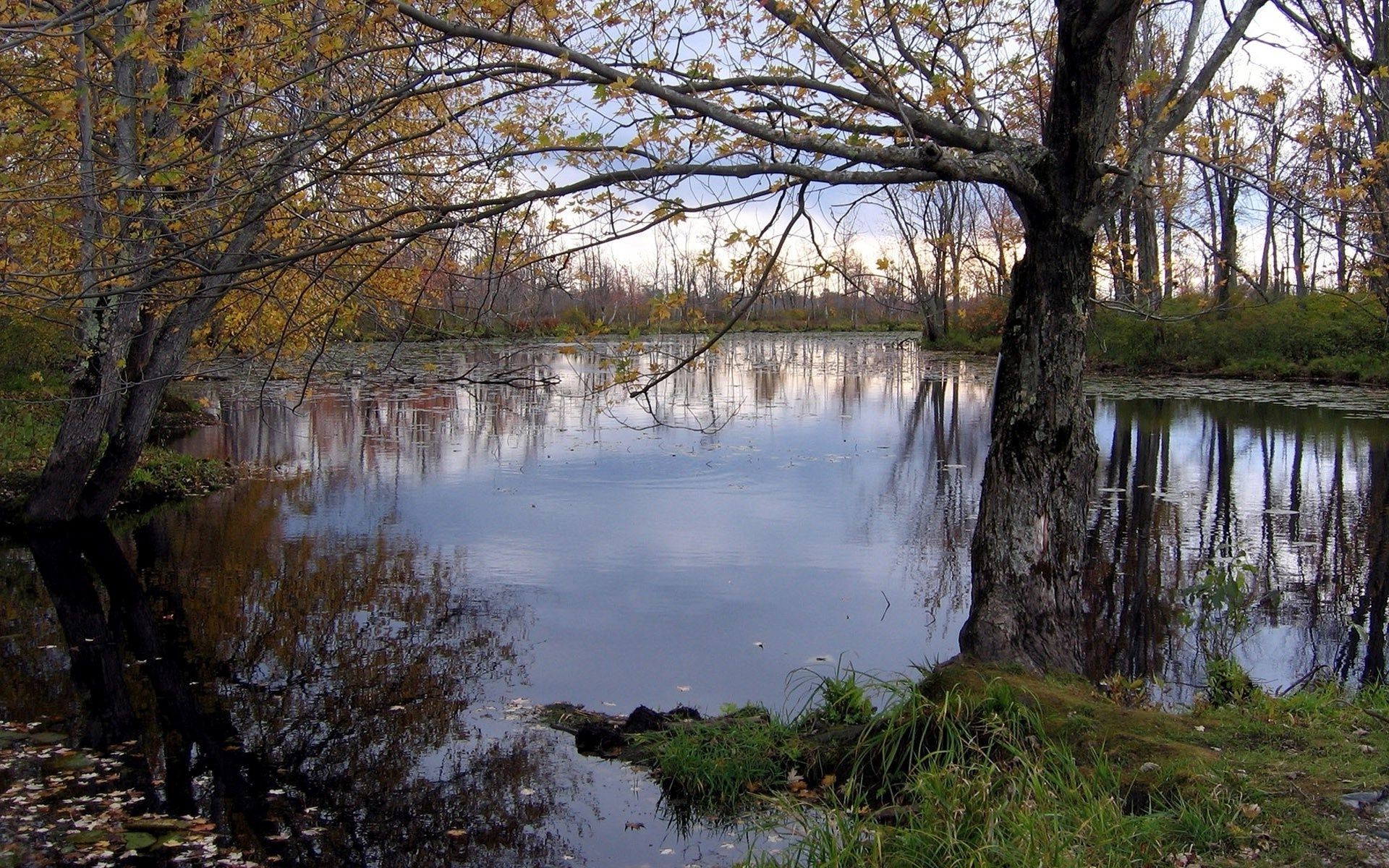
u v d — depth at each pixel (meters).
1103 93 5.72
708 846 5.00
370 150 5.00
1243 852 3.77
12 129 5.91
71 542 11.38
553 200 5.21
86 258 7.47
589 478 15.09
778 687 7.03
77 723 6.63
